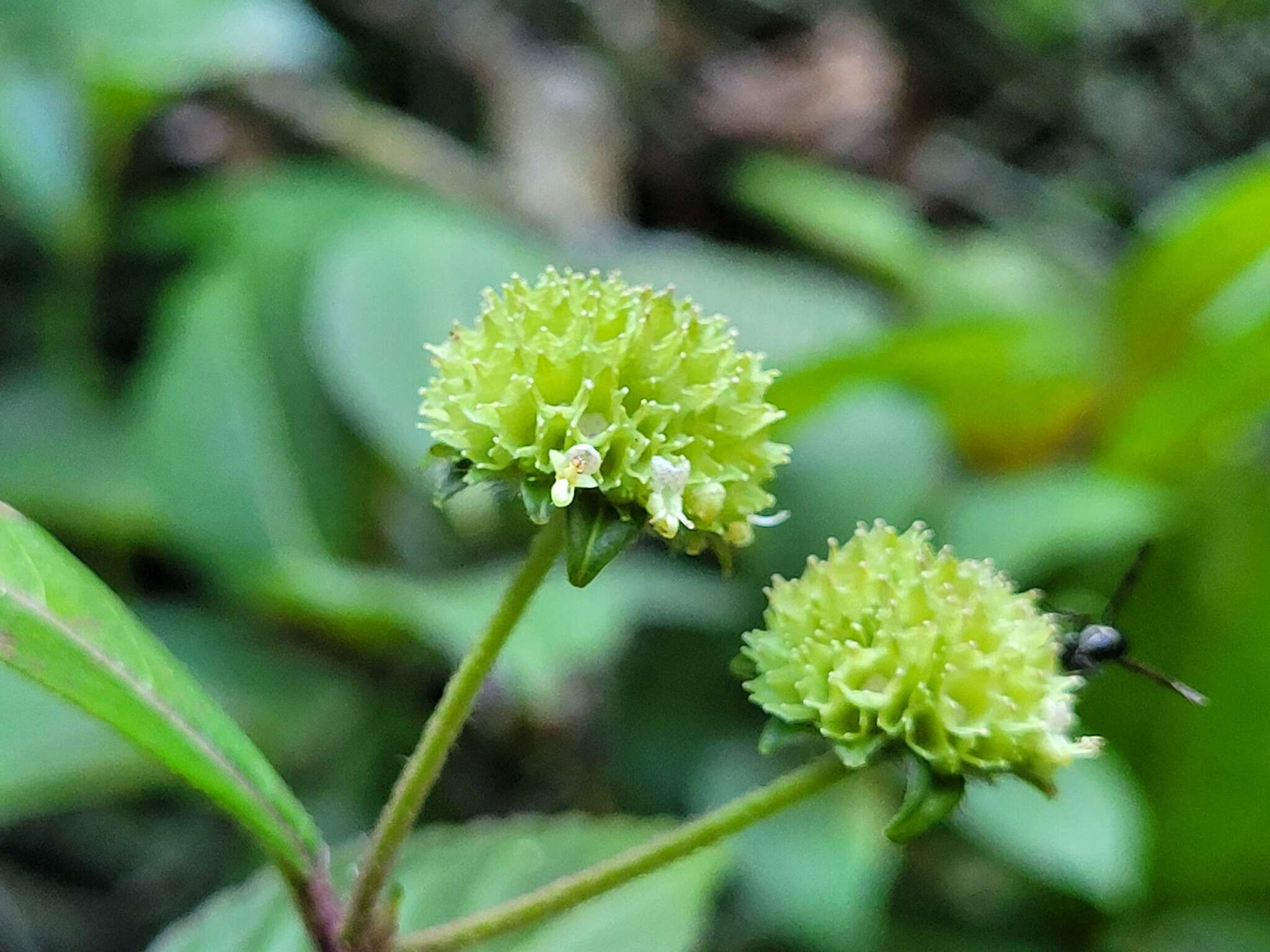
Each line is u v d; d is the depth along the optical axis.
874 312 0.23
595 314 0.11
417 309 0.19
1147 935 0.19
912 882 0.18
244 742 0.11
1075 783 0.16
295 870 0.11
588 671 0.18
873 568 0.11
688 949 0.13
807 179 0.28
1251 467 0.19
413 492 0.19
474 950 0.13
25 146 0.20
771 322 0.22
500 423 0.11
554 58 0.30
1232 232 0.19
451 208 0.24
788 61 0.34
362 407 0.18
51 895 0.18
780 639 0.11
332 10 0.29
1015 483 0.19
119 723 0.11
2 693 0.15
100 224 0.21
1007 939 0.18
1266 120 0.34
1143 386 0.21
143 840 0.18
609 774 0.18
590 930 0.13
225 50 0.21
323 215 0.22
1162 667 0.19
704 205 0.31
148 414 0.18
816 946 0.16
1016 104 0.35
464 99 0.29
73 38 0.20
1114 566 0.19
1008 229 0.33
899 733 0.11
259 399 0.18
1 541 0.11
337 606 0.16
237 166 0.26
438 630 0.15
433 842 0.13
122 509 0.18
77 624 0.11
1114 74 0.35
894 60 0.34
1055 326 0.20
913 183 0.33
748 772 0.17
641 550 0.18
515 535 0.19
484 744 0.18
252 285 0.20
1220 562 0.18
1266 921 0.19
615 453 0.11
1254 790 0.18
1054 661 0.11
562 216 0.26
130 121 0.21
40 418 0.20
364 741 0.17
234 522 0.17
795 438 0.19
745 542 0.11
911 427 0.19
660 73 0.32
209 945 0.13
